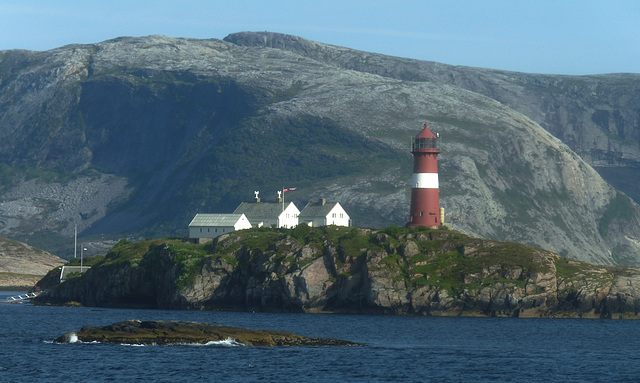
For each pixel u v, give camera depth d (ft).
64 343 607.78
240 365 520.01
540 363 550.36
